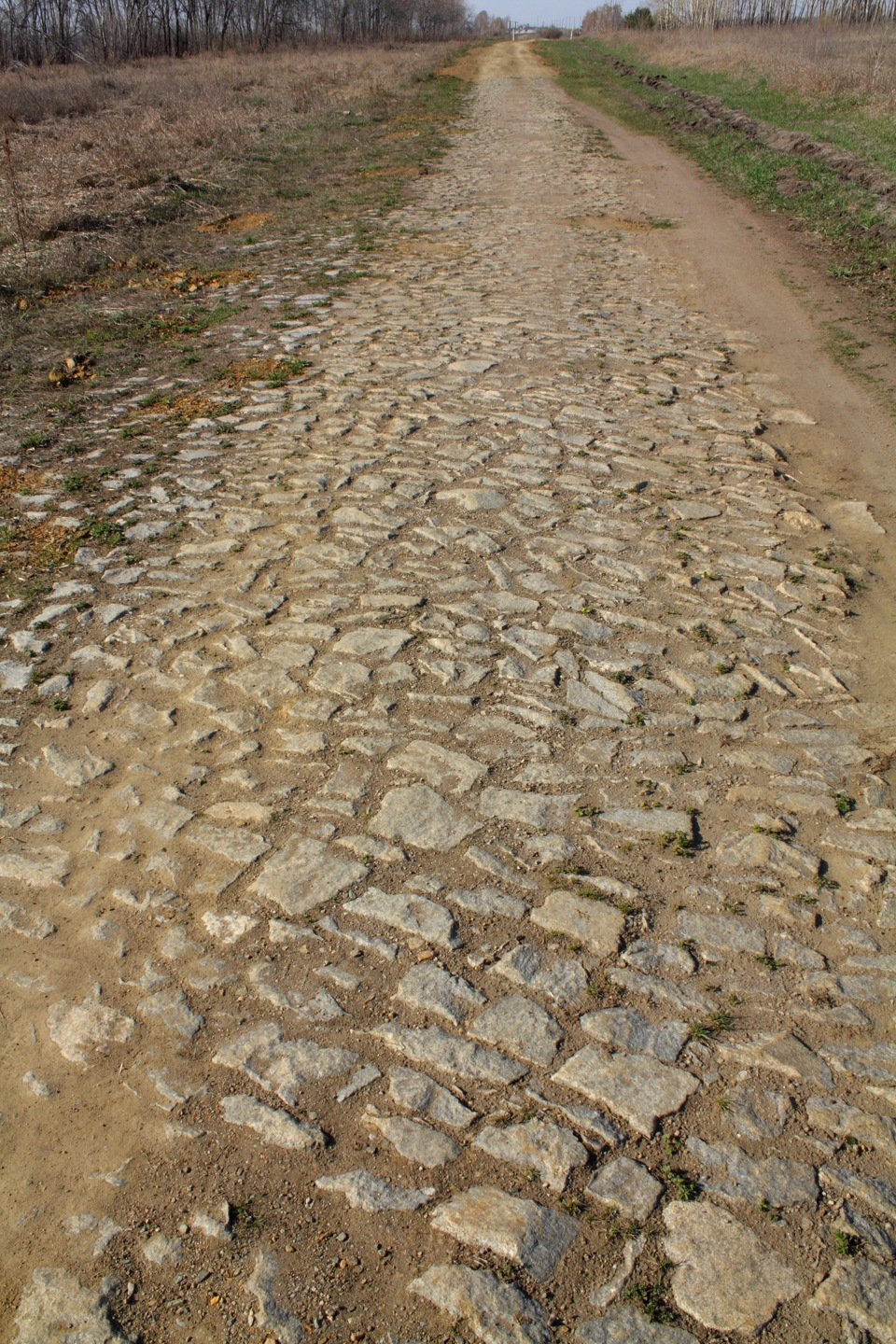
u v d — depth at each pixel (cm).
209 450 642
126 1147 246
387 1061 263
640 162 1723
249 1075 261
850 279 1023
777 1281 213
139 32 3494
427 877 319
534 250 1160
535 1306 210
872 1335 204
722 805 348
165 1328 209
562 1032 270
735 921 303
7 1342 208
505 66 3653
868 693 407
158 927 306
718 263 1102
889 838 334
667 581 484
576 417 681
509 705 397
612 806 347
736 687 409
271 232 1270
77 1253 224
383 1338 205
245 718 395
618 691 405
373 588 478
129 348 852
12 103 2092
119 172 1548
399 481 586
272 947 297
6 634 453
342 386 746
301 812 347
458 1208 228
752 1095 253
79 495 585
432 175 1612
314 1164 239
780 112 1905
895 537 532
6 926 309
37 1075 264
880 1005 277
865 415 695
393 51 4269
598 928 301
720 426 673
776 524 543
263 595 476
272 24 4216
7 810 355
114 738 388
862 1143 241
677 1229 223
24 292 1015
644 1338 204
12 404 732
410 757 370
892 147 1461
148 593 482
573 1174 235
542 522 539
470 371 771
